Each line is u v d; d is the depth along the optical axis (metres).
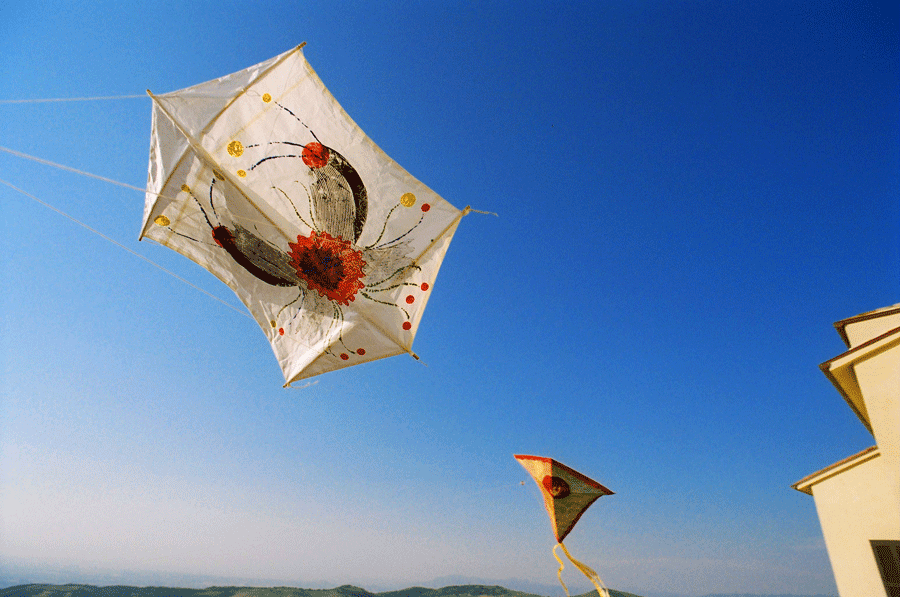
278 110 8.45
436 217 9.44
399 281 9.77
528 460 7.83
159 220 9.23
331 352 10.38
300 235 9.35
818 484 10.97
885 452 6.93
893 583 9.20
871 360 7.48
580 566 7.21
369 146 8.91
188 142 8.37
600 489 7.33
